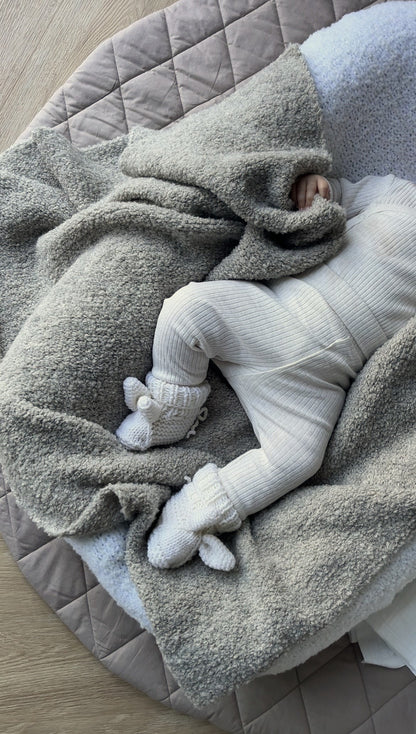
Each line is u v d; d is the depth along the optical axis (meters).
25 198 0.99
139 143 0.99
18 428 0.89
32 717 1.02
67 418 0.90
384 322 0.93
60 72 1.17
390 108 1.00
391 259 0.92
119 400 0.93
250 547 0.90
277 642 0.86
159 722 1.02
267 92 0.97
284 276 0.95
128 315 0.92
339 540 0.88
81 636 1.01
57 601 1.01
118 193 0.95
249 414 0.94
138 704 1.02
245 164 0.91
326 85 0.98
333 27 1.01
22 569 1.02
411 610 0.93
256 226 0.92
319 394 0.92
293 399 0.92
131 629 1.00
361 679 0.96
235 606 0.88
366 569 0.87
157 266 0.94
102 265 0.93
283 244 0.95
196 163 0.93
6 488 1.04
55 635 1.04
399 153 1.03
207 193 0.93
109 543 0.90
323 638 0.88
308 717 0.96
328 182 0.96
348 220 0.97
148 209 0.93
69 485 0.89
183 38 1.09
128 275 0.93
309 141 0.96
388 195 0.98
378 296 0.92
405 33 0.99
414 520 0.88
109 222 0.94
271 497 0.91
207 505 0.89
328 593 0.87
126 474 0.90
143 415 0.91
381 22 1.00
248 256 0.93
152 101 1.08
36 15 1.18
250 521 0.93
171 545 0.88
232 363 0.94
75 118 1.09
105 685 1.03
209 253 0.96
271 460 0.90
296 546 0.90
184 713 0.99
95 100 1.09
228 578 0.89
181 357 0.91
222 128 0.95
